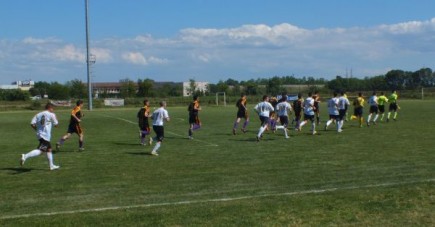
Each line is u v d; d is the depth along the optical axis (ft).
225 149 58.59
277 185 35.94
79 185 37.11
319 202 29.43
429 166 43.32
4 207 30.35
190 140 70.13
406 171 40.88
